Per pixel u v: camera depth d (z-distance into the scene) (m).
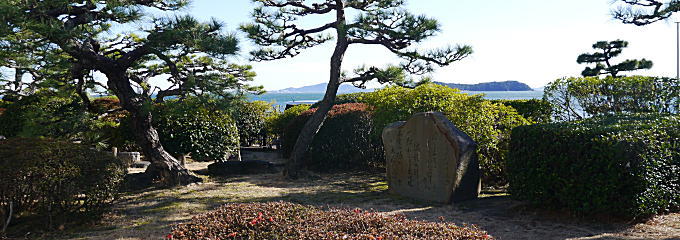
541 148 5.99
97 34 8.88
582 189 5.53
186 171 9.30
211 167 10.58
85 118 8.20
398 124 8.05
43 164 5.61
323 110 9.98
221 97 8.62
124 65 8.32
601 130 5.50
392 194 8.03
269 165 10.85
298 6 10.05
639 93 8.84
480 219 6.07
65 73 8.39
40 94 9.37
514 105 12.72
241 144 16.33
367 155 11.37
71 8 7.58
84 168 5.91
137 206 7.18
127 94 8.64
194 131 10.47
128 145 12.56
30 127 7.88
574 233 5.21
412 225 3.55
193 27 7.86
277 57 10.35
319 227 3.54
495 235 5.32
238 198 7.76
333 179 9.87
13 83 8.16
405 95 9.74
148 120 9.02
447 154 7.11
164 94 8.81
